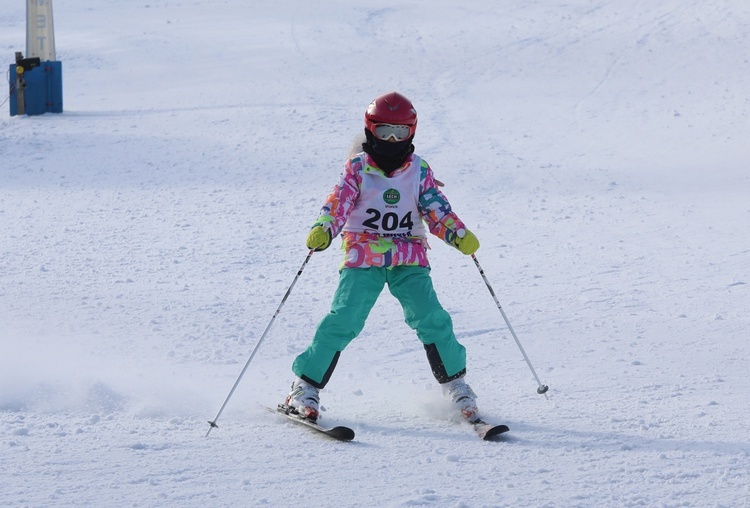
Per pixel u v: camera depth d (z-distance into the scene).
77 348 20.59
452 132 56.72
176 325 22.84
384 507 11.57
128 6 113.56
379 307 24.62
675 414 15.55
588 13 101.00
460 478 12.67
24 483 12.09
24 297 25.56
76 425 14.91
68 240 33.12
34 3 64.62
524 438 14.49
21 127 59.03
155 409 15.95
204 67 80.94
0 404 16.08
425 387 17.70
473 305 24.67
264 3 113.62
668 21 92.94
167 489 12.05
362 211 15.66
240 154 50.81
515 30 94.62
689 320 22.48
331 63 81.56
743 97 63.25
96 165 48.19
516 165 47.66
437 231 15.89
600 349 20.14
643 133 55.34
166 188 42.81
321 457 13.51
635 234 33.34
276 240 33.28
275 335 22.05
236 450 13.75
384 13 106.38
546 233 33.97
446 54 84.69
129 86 74.56
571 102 65.50
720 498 11.88
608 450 13.84
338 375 18.78
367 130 15.47
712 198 39.16
